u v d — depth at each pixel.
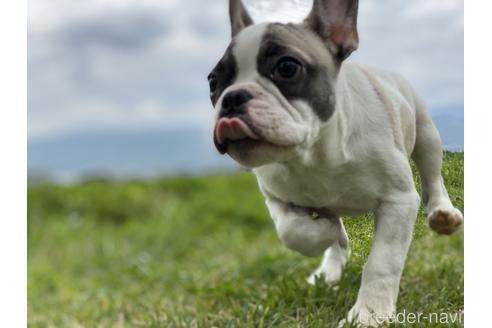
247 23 0.90
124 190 2.28
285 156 0.81
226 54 0.83
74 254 1.73
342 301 0.96
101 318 1.17
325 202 0.90
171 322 1.03
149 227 1.89
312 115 0.82
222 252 1.51
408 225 0.89
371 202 0.90
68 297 1.31
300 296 1.01
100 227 2.03
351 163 0.87
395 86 0.94
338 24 0.85
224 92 0.81
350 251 1.00
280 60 0.81
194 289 1.22
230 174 2.43
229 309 1.04
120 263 1.58
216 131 0.80
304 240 0.90
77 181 2.50
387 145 0.88
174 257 1.59
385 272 0.88
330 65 0.84
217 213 1.91
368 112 0.88
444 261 1.10
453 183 0.98
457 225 0.93
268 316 0.97
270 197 0.94
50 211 2.18
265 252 1.33
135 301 1.21
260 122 0.79
